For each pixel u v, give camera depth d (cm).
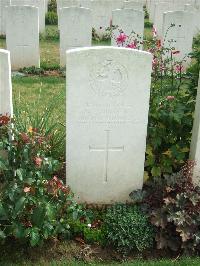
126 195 165
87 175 160
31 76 316
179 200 147
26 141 139
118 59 144
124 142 156
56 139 181
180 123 161
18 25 320
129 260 142
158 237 145
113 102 149
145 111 152
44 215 131
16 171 133
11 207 132
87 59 142
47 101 258
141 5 459
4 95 148
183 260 140
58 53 391
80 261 140
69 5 488
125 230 145
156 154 169
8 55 142
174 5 514
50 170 141
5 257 139
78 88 146
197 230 145
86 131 153
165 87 182
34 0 455
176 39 342
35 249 142
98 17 457
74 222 149
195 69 184
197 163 159
